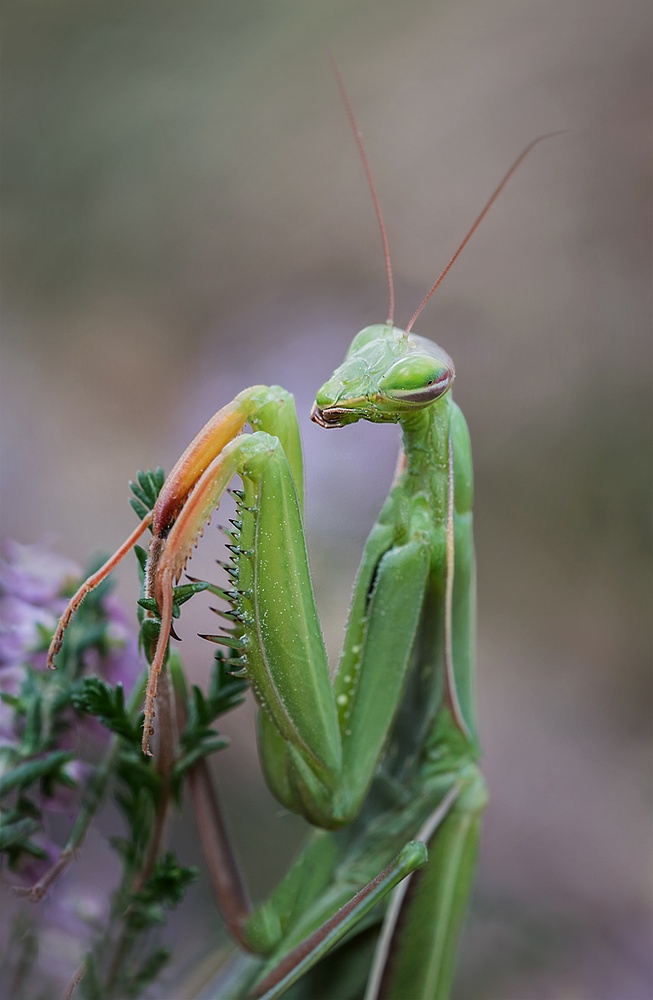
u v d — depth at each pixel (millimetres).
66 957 101
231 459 93
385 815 104
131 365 188
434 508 100
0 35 190
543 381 191
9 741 99
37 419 183
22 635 101
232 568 95
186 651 131
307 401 167
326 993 104
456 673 103
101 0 193
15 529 170
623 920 135
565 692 176
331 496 137
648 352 189
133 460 181
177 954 117
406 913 102
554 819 152
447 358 98
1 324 190
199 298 195
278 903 103
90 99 194
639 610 181
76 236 195
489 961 129
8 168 192
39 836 101
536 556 186
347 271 197
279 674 96
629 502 183
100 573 93
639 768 163
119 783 107
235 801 130
